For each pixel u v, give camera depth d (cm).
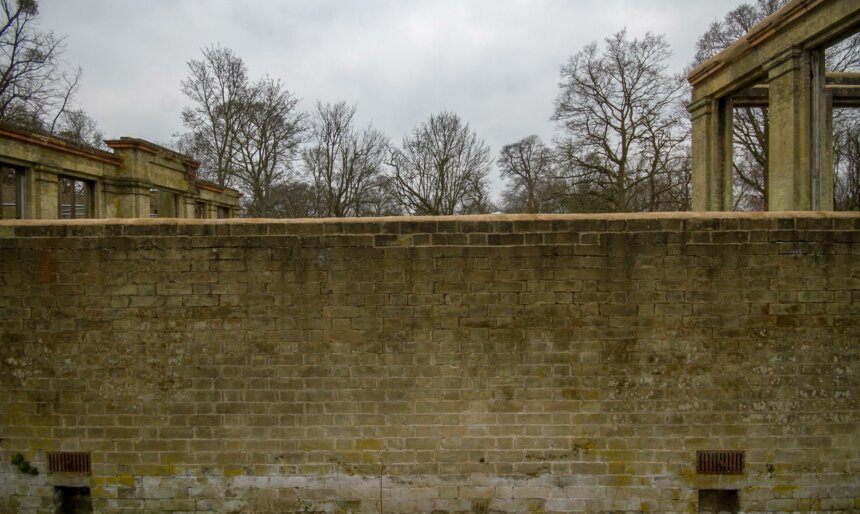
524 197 4481
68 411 532
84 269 530
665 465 523
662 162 2356
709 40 2255
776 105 1020
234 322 528
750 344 520
